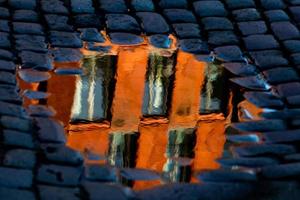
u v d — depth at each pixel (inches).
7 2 410.9
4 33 373.1
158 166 274.8
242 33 405.7
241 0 445.1
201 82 354.9
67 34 386.0
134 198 243.3
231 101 335.9
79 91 333.7
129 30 399.9
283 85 349.7
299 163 272.8
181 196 247.6
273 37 401.7
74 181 248.5
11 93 314.3
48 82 333.7
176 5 433.4
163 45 389.4
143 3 431.2
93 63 362.3
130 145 292.8
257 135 300.5
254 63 373.7
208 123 316.2
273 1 445.4
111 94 337.4
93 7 420.8
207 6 434.3
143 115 326.0
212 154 285.3
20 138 273.3
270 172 265.9
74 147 283.0
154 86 352.5
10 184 238.2
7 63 343.0
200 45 391.5
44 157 263.0
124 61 369.7
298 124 308.5
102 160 274.1
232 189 254.4
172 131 309.7
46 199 231.8
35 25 389.4
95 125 307.0
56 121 299.4
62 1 423.8
